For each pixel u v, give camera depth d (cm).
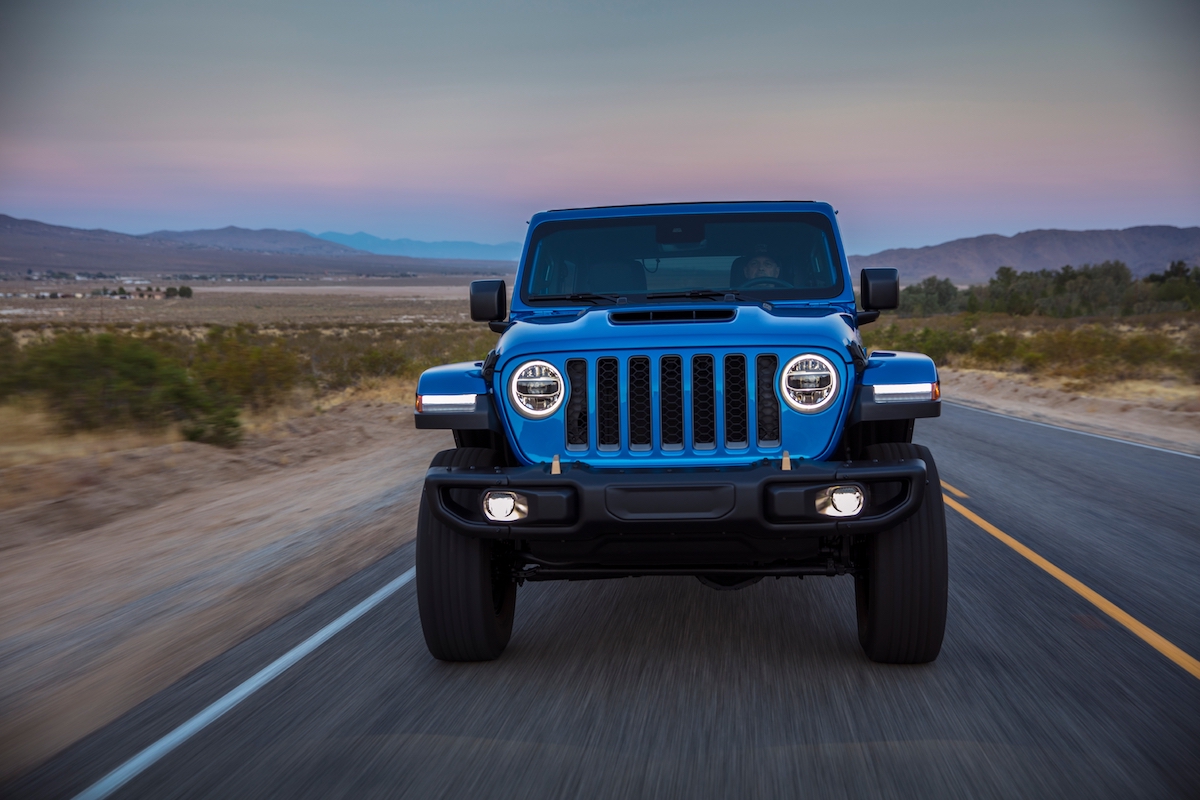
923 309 11181
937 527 417
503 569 469
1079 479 987
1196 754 331
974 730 356
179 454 1192
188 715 394
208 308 13625
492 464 444
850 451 453
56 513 879
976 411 1811
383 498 948
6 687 449
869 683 412
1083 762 326
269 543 764
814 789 310
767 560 427
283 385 1844
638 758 338
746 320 429
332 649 480
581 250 552
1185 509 823
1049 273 11069
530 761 338
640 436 414
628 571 450
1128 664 430
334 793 315
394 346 4100
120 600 608
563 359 417
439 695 410
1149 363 2350
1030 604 536
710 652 464
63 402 1275
